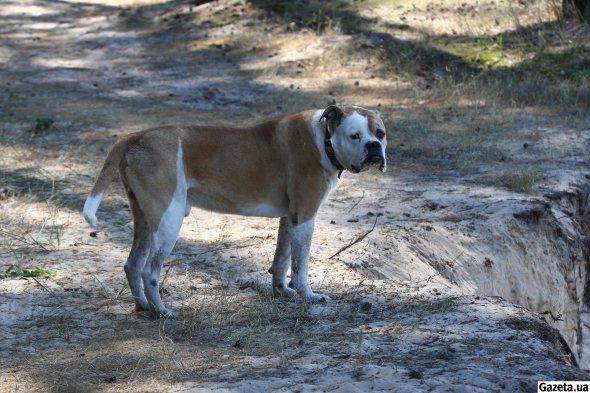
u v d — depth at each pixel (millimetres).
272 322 7281
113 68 19000
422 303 7746
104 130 14414
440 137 14094
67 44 21156
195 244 9484
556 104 15773
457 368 6016
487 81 16984
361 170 7227
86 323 7238
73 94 16953
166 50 20328
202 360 6402
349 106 7371
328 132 7359
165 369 6176
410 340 6695
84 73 18625
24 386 5938
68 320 7281
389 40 19297
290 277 8508
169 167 7164
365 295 7977
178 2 24875
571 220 11602
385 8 21531
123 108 15984
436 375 5891
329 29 20156
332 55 18656
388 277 9086
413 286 8328
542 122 14789
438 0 21984
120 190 11602
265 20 21672
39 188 11414
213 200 7543
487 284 9977
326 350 6547
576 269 11375
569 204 11812
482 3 21516
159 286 8062
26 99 16422
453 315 7367
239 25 21641
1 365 6340
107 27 22781
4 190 11078
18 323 7211
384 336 6816
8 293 7828
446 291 8219
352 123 7188
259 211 7648
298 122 7488
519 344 6605
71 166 12492
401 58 18266
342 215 10719
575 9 19266
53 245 9289
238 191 7516
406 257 9492
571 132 14242
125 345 6715
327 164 7418
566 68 17234
